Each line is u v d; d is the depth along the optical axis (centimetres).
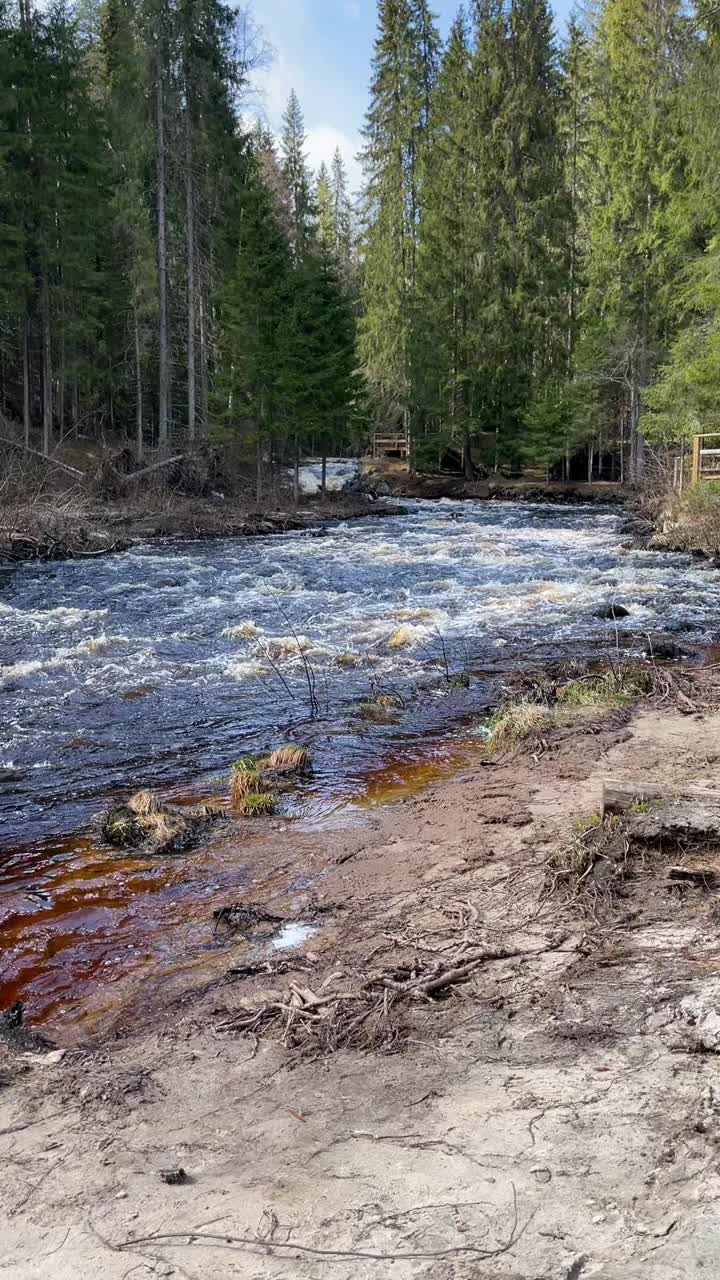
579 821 554
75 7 3284
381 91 4272
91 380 3631
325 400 3256
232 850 574
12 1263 230
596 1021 329
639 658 1055
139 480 2872
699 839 478
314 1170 258
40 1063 347
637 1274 202
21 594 1522
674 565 1780
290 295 3178
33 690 961
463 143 3959
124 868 553
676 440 2566
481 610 1382
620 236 3431
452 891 478
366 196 4397
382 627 1263
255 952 436
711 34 2184
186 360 4075
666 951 380
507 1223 226
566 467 3931
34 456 2855
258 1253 224
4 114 2820
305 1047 337
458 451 4344
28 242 2928
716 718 789
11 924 483
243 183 3616
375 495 3622
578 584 1585
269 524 2591
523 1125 269
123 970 432
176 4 3112
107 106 3322
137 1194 255
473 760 738
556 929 417
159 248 3145
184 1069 330
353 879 514
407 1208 236
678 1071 289
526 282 3891
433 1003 360
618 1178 239
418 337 4047
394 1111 286
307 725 846
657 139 3178
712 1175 236
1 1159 280
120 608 1406
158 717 875
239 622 1303
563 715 821
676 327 3219
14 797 677
